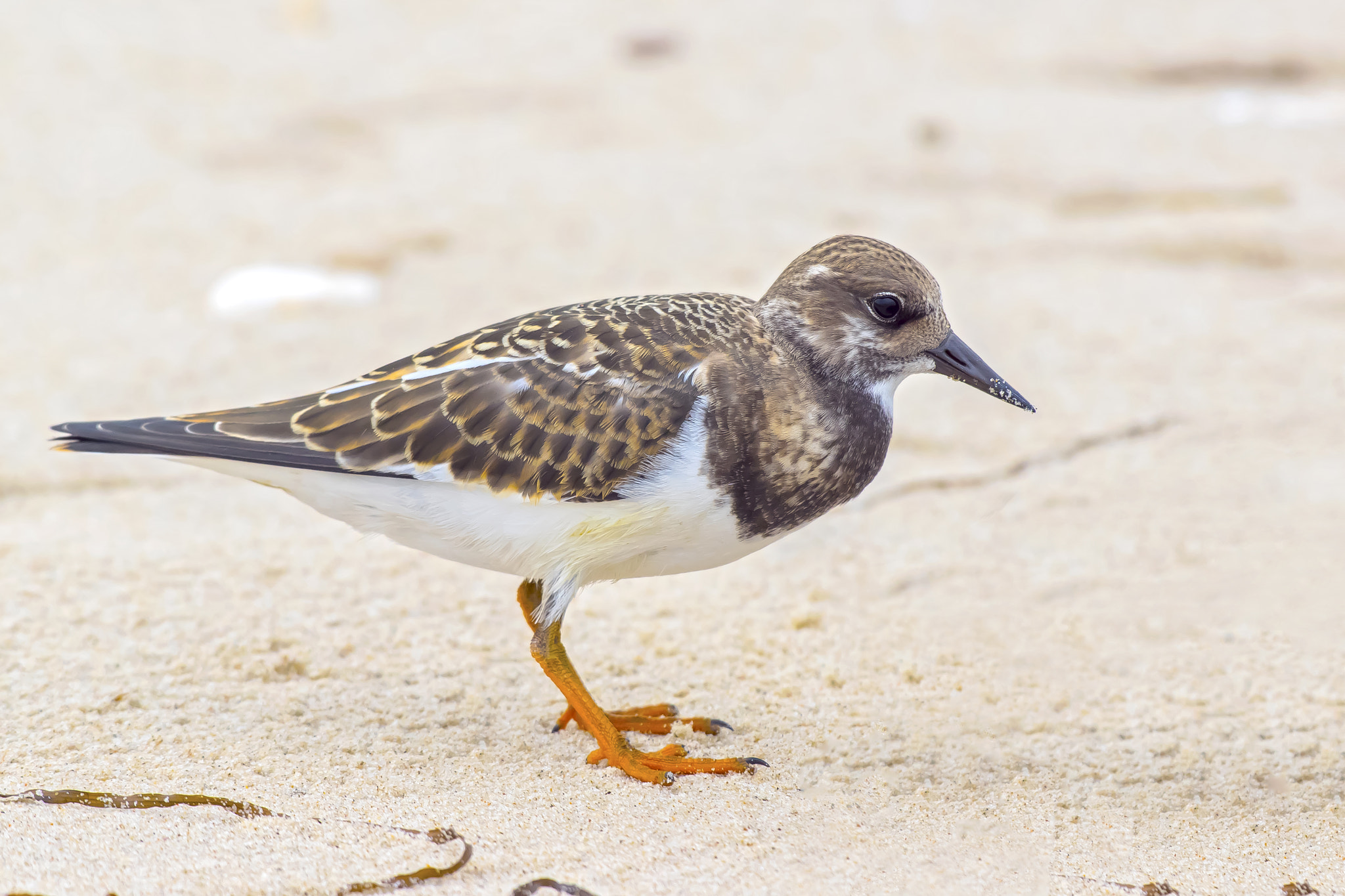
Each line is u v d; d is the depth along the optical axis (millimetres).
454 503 8172
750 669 9805
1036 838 7797
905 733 8961
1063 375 14727
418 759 8414
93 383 14445
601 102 24906
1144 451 13188
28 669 9141
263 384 14500
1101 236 18500
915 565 11414
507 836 7488
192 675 9266
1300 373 14586
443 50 27953
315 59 27047
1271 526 11758
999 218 19375
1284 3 28016
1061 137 22188
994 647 10117
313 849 7145
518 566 8398
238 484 12883
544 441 8039
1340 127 22250
